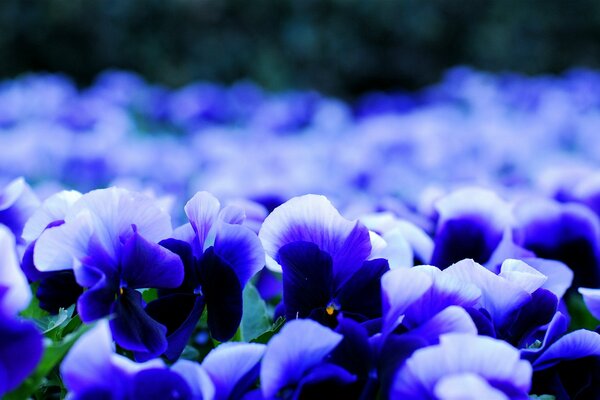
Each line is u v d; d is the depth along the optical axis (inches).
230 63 228.1
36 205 36.9
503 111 137.9
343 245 32.5
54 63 235.6
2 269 29.0
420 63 250.1
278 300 41.9
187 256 32.6
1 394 29.1
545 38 258.8
